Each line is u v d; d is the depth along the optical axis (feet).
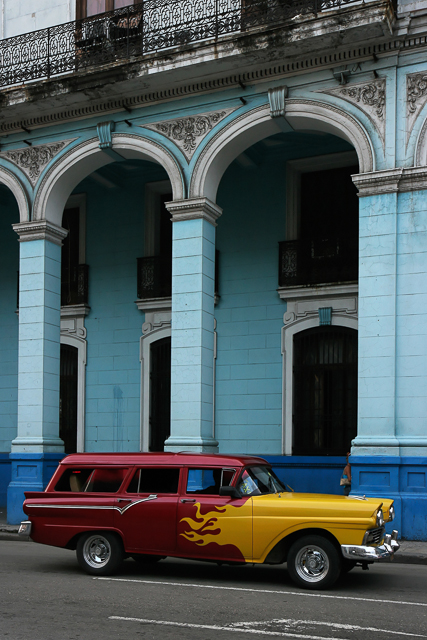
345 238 53.47
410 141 41.57
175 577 29.48
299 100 44.34
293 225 54.95
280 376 54.08
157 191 61.16
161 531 28.91
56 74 51.03
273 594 25.71
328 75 43.88
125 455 30.89
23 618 21.72
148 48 47.62
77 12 54.34
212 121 46.91
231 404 55.31
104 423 60.29
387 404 40.27
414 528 38.63
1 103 51.01
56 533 30.42
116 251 61.72
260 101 45.55
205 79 46.47
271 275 55.21
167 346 58.95
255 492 28.91
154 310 59.21
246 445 54.44
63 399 62.54
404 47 42.06
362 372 41.14
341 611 22.93
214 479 29.22
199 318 45.52
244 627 20.70
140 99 48.75
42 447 49.57
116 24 50.06
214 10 47.60
